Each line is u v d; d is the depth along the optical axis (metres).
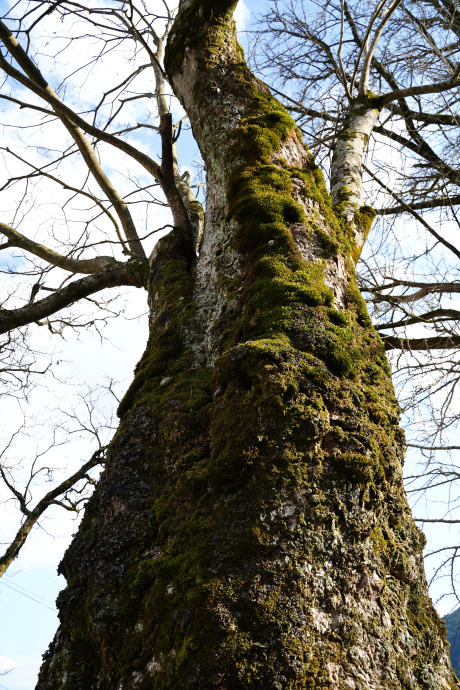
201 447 2.77
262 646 2.09
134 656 2.31
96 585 2.57
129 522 2.67
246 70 4.34
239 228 3.54
